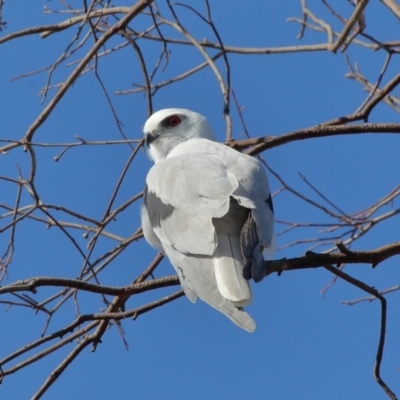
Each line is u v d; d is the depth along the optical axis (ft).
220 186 33.78
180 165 35.94
